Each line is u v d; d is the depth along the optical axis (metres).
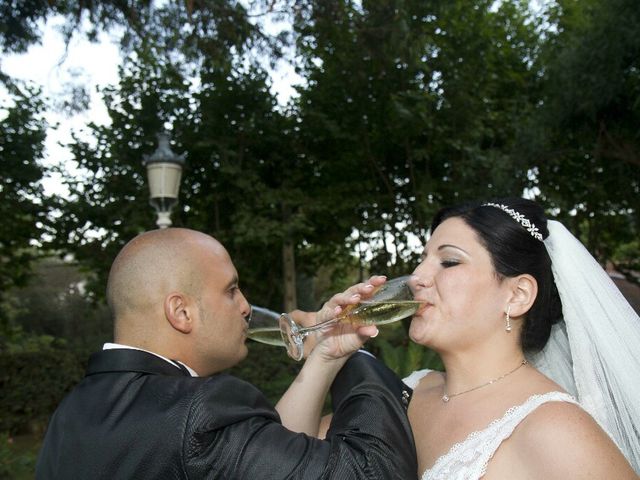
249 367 10.01
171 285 1.54
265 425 1.39
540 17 10.32
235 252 10.60
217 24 6.68
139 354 1.47
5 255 10.25
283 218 9.97
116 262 1.60
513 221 1.67
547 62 9.30
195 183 10.52
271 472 1.30
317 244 11.47
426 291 1.67
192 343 1.57
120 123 9.86
